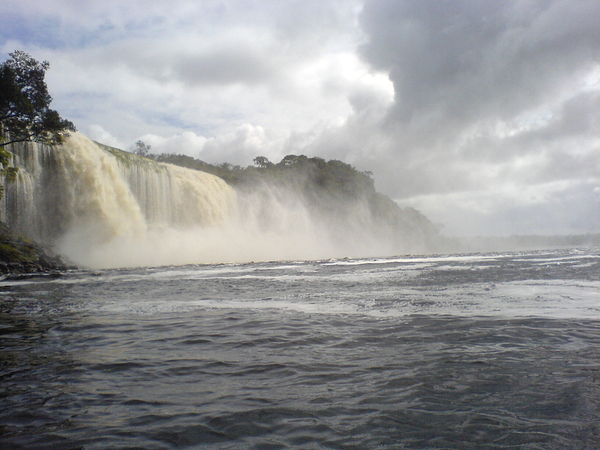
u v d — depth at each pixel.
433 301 9.77
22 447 2.84
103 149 45.91
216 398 3.72
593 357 4.73
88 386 4.09
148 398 3.74
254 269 28.80
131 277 21.83
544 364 4.48
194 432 3.05
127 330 6.89
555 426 2.98
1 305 10.45
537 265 24.12
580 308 8.33
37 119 34.91
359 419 3.20
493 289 12.12
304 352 5.30
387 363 4.68
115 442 2.90
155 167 51.94
